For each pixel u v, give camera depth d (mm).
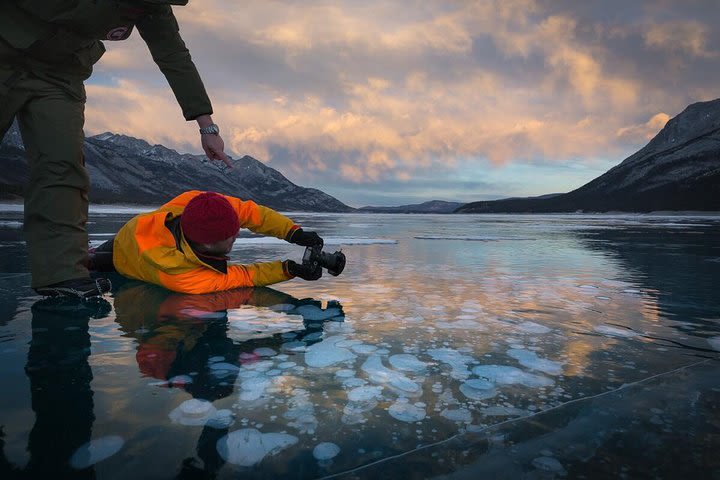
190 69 2525
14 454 713
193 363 1180
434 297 2197
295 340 1420
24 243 4656
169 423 838
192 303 1954
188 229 2113
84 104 2170
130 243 2352
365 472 697
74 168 2018
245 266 2461
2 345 1310
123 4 2035
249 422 854
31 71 1965
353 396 992
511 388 1052
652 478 687
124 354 1241
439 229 10820
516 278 2875
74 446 744
